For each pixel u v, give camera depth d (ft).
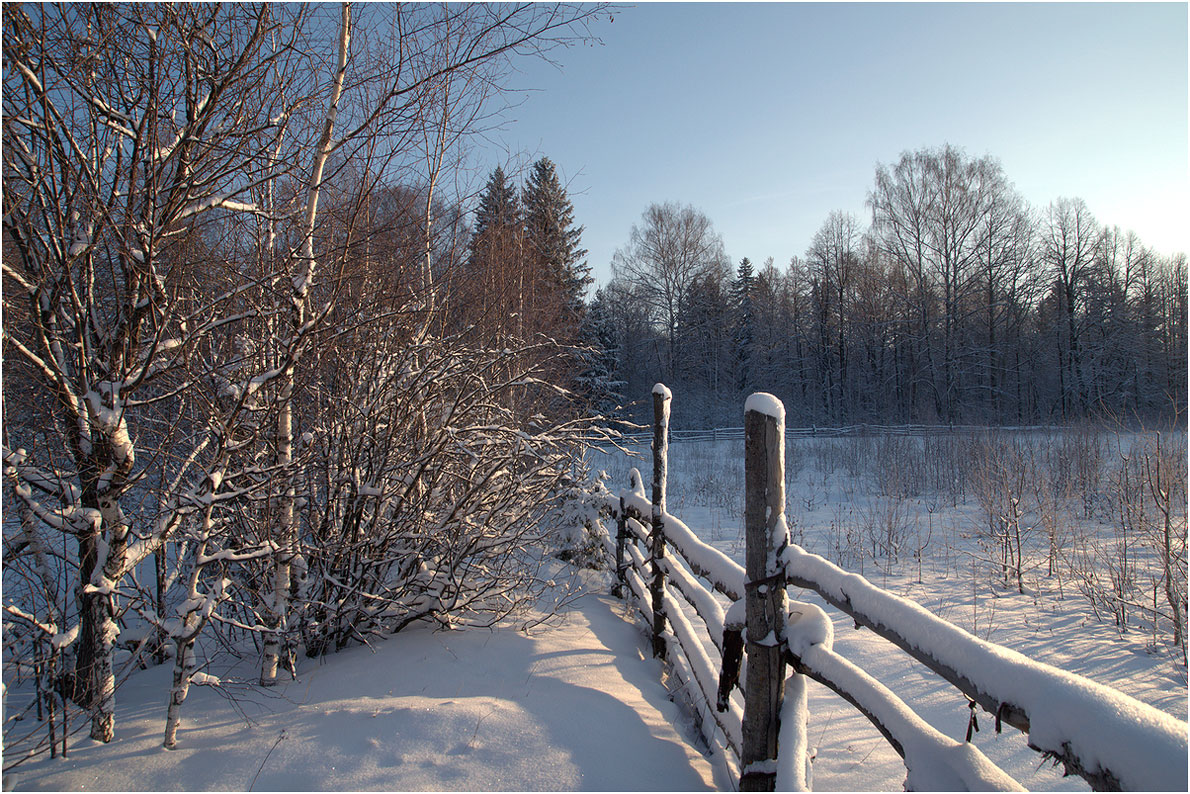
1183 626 17.89
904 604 6.43
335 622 13.26
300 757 8.73
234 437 11.78
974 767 5.38
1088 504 36.29
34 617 8.91
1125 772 3.81
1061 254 132.36
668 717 11.35
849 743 11.38
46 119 8.60
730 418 123.03
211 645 14.57
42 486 9.19
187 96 9.67
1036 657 16.99
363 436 13.09
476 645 13.33
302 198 12.13
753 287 159.63
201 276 11.53
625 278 146.51
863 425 93.86
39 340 9.42
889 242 128.06
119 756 8.79
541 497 16.37
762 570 8.27
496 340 19.70
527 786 8.29
